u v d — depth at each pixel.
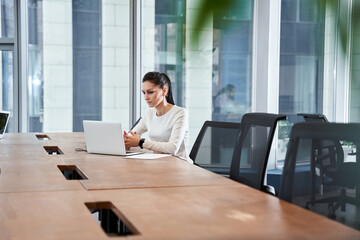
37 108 5.55
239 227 1.15
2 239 1.05
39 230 1.13
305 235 1.08
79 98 5.66
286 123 5.72
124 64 5.71
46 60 5.52
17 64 5.43
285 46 5.64
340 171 1.30
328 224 1.18
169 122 3.02
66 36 5.54
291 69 5.67
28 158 2.63
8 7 5.36
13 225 1.18
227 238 1.05
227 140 2.81
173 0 5.38
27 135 4.16
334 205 1.29
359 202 1.22
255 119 2.40
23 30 5.37
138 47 5.65
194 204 1.43
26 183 1.83
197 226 1.16
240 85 5.71
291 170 1.56
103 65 5.67
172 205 1.42
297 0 5.55
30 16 5.41
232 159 2.50
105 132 2.75
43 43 5.48
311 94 5.66
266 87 5.44
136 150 3.06
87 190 1.68
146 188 1.72
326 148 1.38
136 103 5.72
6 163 2.42
